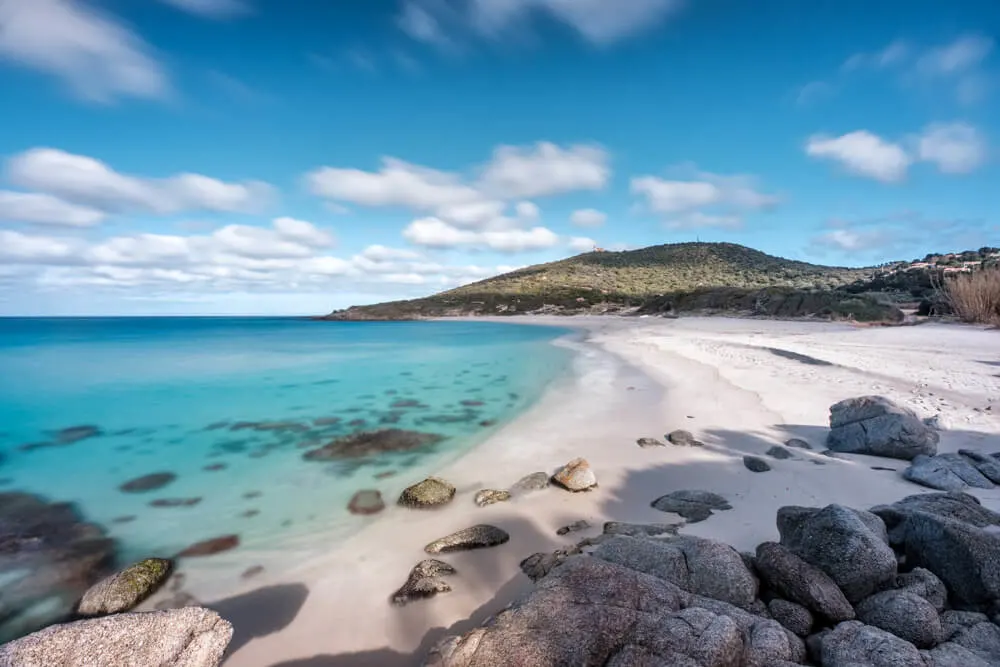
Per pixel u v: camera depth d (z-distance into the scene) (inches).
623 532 219.6
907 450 291.3
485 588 188.5
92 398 642.2
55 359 1096.2
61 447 425.4
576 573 150.3
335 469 349.1
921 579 159.8
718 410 439.8
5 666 123.7
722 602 146.9
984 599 150.9
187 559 226.5
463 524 246.1
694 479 286.2
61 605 197.6
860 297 1557.6
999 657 132.1
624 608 135.1
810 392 473.1
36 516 279.0
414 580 191.9
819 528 172.4
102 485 330.0
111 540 248.4
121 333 2276.1
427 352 1153.4
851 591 158.6
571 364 835.4
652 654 119.9
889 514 195.5
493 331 1996.8
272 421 507.2
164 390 695.1
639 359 827.4
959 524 165.6
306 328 2714.1
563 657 122.6
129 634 139.5
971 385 449.4
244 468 359.6
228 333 2228.1
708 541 178.9
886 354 662.5
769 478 277.9
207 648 147.6
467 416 496.4
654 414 442.0
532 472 314.0
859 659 127.7
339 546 232.4
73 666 129.9
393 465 353.4
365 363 959.6
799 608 154.0
